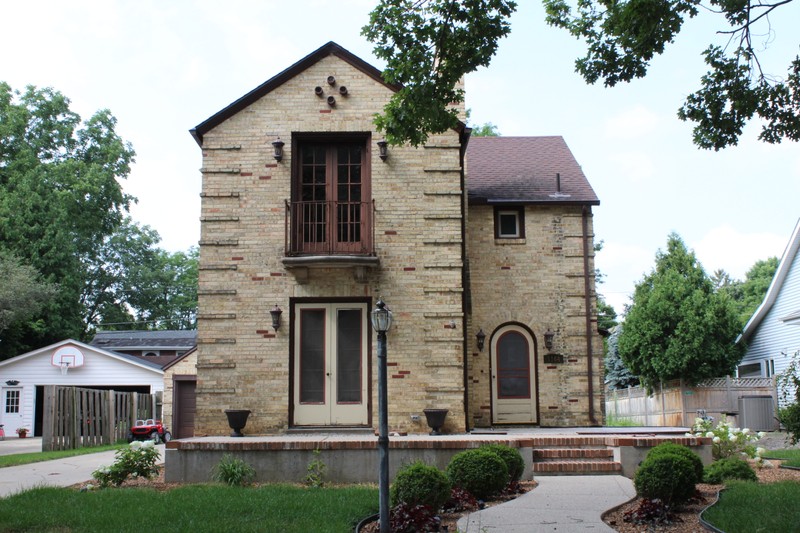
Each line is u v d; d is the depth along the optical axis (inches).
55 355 1368.1
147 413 1241.4
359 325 620.4
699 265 1203.9
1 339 1555.1
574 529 342.3
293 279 620.1
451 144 634.8
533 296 783.1
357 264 610.2
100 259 2337.6
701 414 1053.8
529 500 411.8
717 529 331.6
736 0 440.5
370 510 377.1
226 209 628.7
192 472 490.9
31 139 1801.2
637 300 1209.4
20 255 1600.6
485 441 485.4
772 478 491.8
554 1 476.1
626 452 508.7
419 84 448.5
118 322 2279.8
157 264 2482.8
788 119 472.4
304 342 617.9
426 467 381.4
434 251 623.5
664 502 378.6
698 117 481.4
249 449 490.3
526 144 959.6
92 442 979.3
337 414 609.3
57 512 360.5
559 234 793.6
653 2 430.6
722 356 1122.7
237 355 610.9
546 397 766.5
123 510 366.0
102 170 1813.5
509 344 776.9
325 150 647.1
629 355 1213.7
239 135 637.3
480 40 445.4
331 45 644.1
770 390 1100.5
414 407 604.4
